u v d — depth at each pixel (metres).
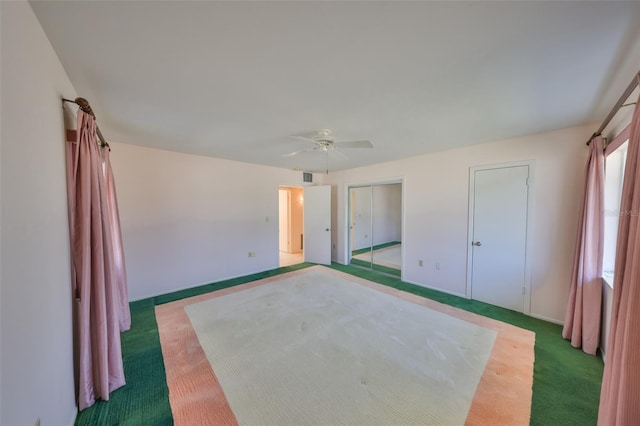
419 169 4.12
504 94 1.90
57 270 1.30
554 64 1.50
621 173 2.26
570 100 2.00
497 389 1.75
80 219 1.58
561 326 2.73
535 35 1.24
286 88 1.82
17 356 0.87
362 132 2.82
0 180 0.79
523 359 2.11
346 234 5.70
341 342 2.36
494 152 3.24
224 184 4.46
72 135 1.64
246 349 2.25
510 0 1.03
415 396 1.69
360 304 3.30
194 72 1.61
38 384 1.04
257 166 4.96
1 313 0.78
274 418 1.52
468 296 3.54
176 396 1.70
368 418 1.52
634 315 1.00
